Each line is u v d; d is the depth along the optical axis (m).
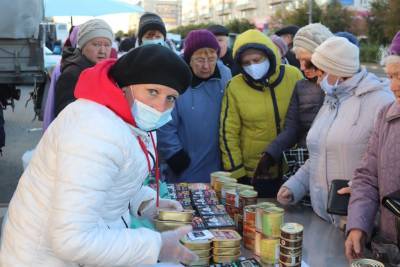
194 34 2.62
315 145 1.91
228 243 1.46
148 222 1.47
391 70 1.44
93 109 1.10
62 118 1.12
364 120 1.76
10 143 6.55
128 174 1.12
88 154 1.03
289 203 2.05
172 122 2.62
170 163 2.60
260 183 2.49
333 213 1.64
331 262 1.52
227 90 2.63
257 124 2.55
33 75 4.52
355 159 1.77
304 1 26.27
